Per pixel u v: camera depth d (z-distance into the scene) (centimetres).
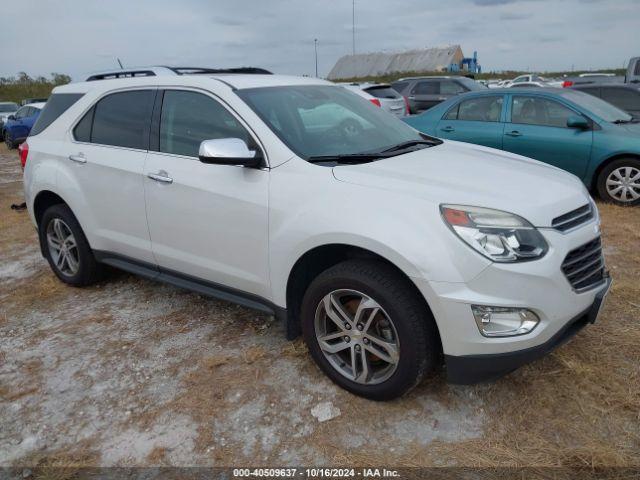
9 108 2380
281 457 252
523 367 305
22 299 446
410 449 252
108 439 270
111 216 397
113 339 368
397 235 252
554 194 273
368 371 279
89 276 446
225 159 294
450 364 256
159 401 297
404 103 1443
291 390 300
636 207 637
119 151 388
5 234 655
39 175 443
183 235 351
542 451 246
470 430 262
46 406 299
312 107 355
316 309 291
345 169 290
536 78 2789
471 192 261
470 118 751
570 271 259
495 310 241
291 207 291
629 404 271
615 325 348
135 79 394
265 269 311
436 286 243
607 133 642
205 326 379
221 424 276
